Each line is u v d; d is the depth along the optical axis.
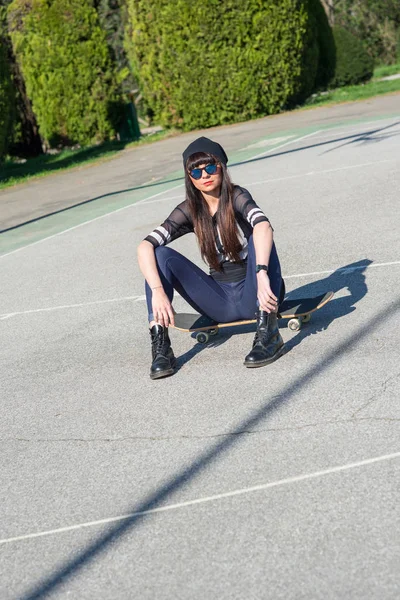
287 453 4.33
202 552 3.61
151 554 3.68
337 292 6.95
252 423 4.77
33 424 5.38
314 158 14.31
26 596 3.57
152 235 5.73
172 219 5.78
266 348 5.57
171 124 23.97
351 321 6.13
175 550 3.67
